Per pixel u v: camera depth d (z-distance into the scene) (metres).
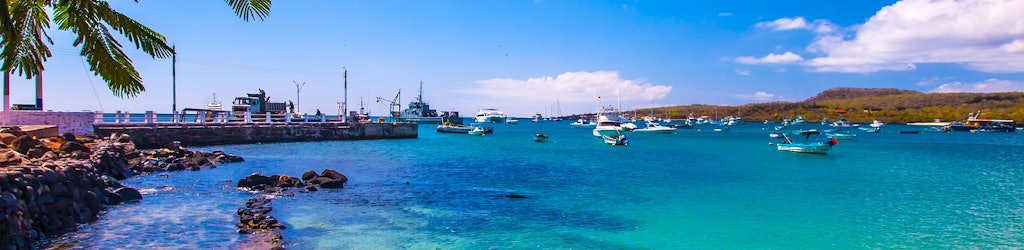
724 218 20.77
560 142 81.81
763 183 31.61
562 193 26.59
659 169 39.69
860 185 31.06
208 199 21.72
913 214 21.81
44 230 14.34
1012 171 40.41
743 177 34.72
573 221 19.84
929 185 31.28
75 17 6.93
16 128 26.44
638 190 28.05
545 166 41.19
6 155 16.12
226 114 60.94
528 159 47.88
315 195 23.80
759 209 22.75
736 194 26.95
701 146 73.69
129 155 32.00
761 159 50.53
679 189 28.58
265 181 25.56
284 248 14.34
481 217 20.14
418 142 72.62
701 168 40.78
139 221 17.16
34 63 7.30
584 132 137.38
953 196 26.77
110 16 7.14
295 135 65.31
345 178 28.30
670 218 20.67
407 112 156.00
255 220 17.30
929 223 20.08
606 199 24.89
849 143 86.62
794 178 34.47
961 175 37.25
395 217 19.70
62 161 20.08
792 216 21.27
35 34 7.28
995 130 137.62
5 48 7.07
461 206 22.27
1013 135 120.31
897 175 36.94
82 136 36.81
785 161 48.41
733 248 16.41
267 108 76.88
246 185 25.16
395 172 34.91
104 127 47.03
